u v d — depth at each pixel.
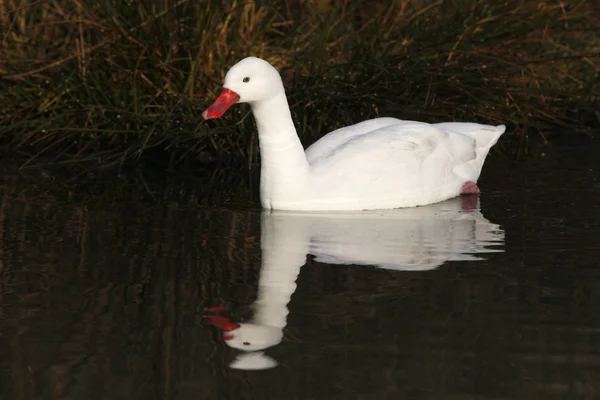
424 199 12.06
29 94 15.78
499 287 8.62
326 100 14.84
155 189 12.96
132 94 15.23
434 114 14.28
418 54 14.71
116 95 15.22
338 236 10.41
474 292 8.49
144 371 6.93
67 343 7.43
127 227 10.84
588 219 11.07
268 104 11.52
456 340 7.43
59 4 16.03
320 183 11.66
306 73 15.14
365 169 11.75
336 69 15.30
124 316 7.97
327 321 7.82
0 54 15.96
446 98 15.18
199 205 11.99
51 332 7.65
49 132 15.44
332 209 11.70
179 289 8.62
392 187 11.82
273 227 10.82
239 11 15.23
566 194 12.37
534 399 6.48
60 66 15.55
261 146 11.76
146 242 10.19
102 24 15.08
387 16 15.55
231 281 8.84
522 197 12.27
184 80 15.20
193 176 13.90
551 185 12.88
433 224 10.98
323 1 15.87
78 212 11.58
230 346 7.36
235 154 14.91
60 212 11.57
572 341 7.39
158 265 9.34
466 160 12.61
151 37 15.16
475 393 6.56
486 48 15.30
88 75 15.31
